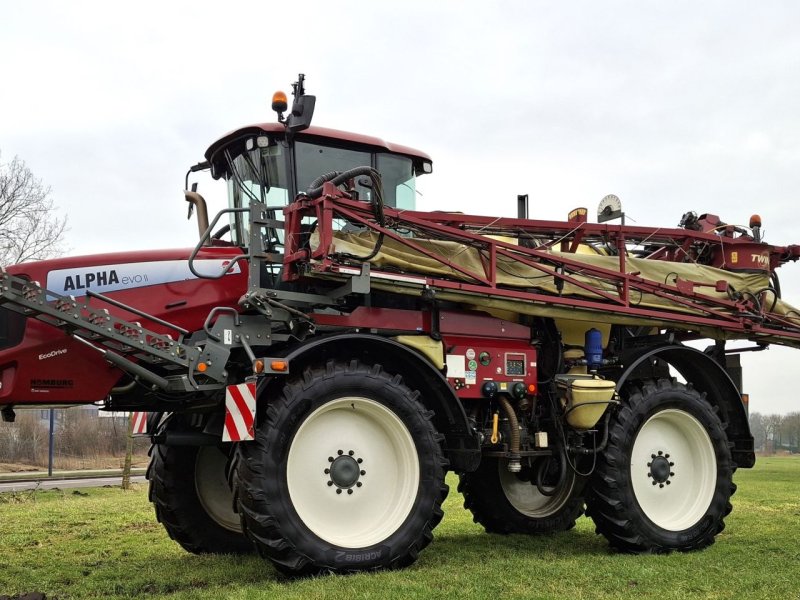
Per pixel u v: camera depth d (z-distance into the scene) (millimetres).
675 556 5293
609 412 5672
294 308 4930
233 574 4742
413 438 4812
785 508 8469
